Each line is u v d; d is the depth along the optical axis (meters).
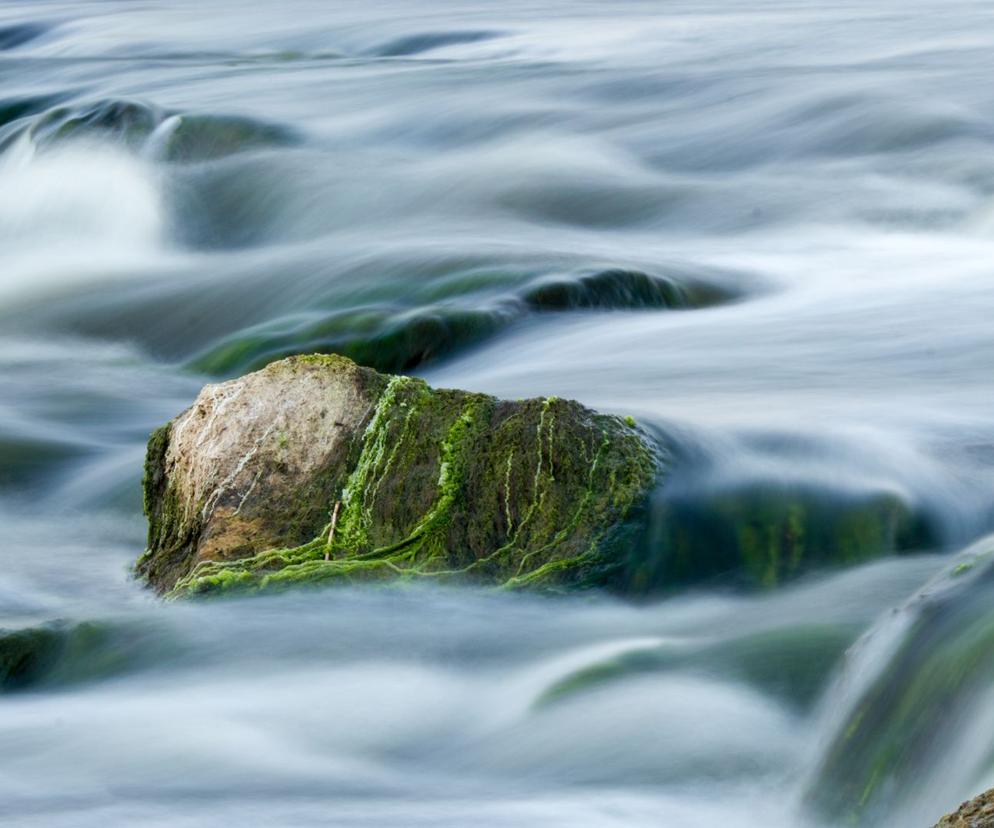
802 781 9.86
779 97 40.72
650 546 13.74
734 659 11.80
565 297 24.44
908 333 22.66
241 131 38.03
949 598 10.20
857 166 35.09
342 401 14.66
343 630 13.16
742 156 36.94
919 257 28.73
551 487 13.92
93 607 14.55
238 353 24.62
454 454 14.20
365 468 14.38
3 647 12.93
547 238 30.55
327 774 10.71
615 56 54.59
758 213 32.31
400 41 65.12
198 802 10.12
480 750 11.05
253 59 58.28
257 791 10.35
